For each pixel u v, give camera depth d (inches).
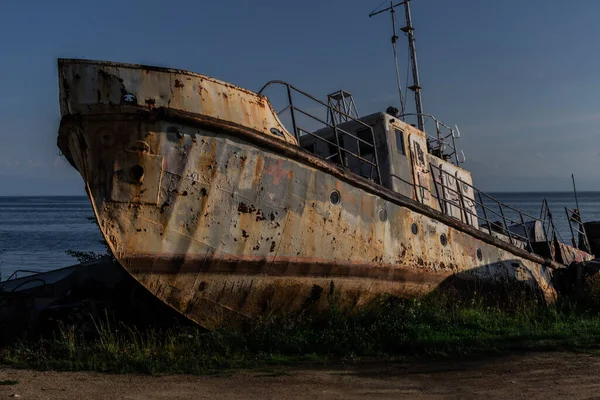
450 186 536.1
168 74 307.4
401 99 578.2
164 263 307.7
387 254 389.1
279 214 338.3
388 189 390.9
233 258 324.8
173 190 307.7
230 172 321.7
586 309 455.8
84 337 314.8
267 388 234.4
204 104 314.2
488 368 278.1
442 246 431.5
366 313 370.9
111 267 386.9
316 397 221.8
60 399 208.8
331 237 360.2
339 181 364.2
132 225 301.0
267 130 338.6
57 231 1927.9
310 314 362.3
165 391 225.3
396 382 249.6
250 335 327.9
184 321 325.4
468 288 453.4
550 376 261.0
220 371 265.4
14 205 5812.0
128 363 271.9
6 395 211.9
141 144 300.4
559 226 2217.0
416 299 402.3
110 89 297.0
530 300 474.3
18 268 961.5
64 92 293.4
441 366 283.0
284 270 343.3
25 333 324.5
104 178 297.6
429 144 551.2
